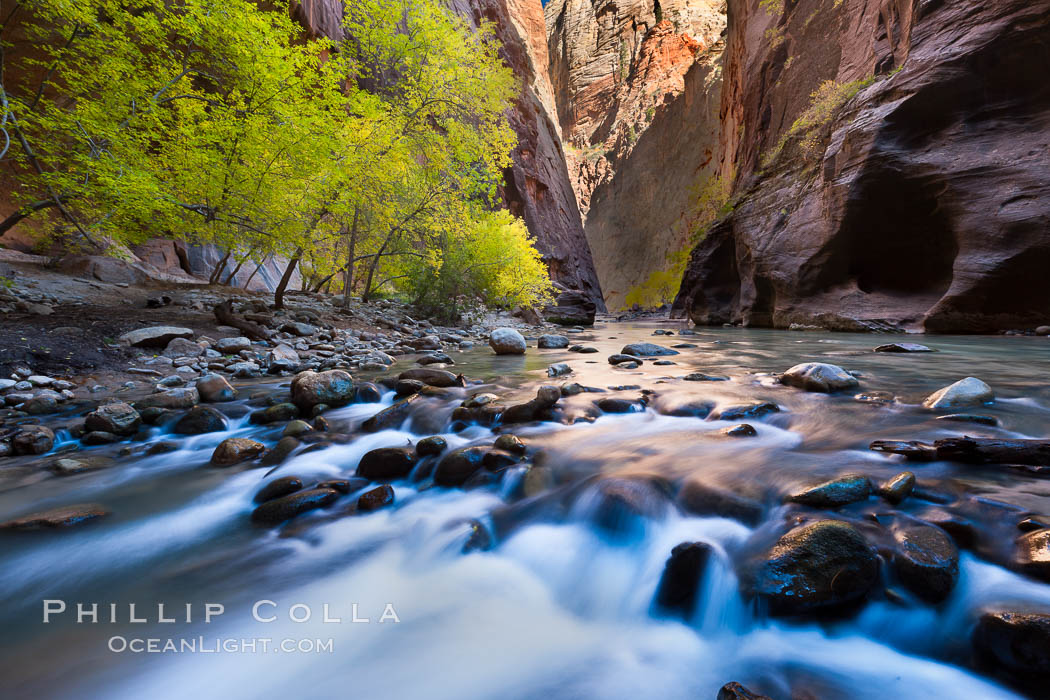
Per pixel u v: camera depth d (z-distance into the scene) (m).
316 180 8.62
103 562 2.05
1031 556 1.46
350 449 3.22
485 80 14.20
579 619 1.75
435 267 13.91
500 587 1.90
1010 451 2.11
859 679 1.36
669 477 2.32
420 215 13.44
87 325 6.61
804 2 21.38
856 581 1.51
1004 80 10.36
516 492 2.48
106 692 1.39
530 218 37.53
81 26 6.68
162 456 3.26
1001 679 1.26
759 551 1.69
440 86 13.27
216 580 1.94
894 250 12.46
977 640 1.33
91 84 6.74
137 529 2.31
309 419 4.04
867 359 6.10
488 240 15.29
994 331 10.00
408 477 2.79
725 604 1.61
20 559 2.05
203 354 6.53
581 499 2.24
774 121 22.58
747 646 1.52
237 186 7.20
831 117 14.88
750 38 27.27
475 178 14.88
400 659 1.55
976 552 1.58
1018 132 10.09
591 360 7.07
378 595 1.87
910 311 11.74
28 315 6.54
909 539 1.60
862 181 12.10
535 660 1.55
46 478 2.87
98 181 5.93
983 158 10.23
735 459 2.47
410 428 3.64
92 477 2.91
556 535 2.12
